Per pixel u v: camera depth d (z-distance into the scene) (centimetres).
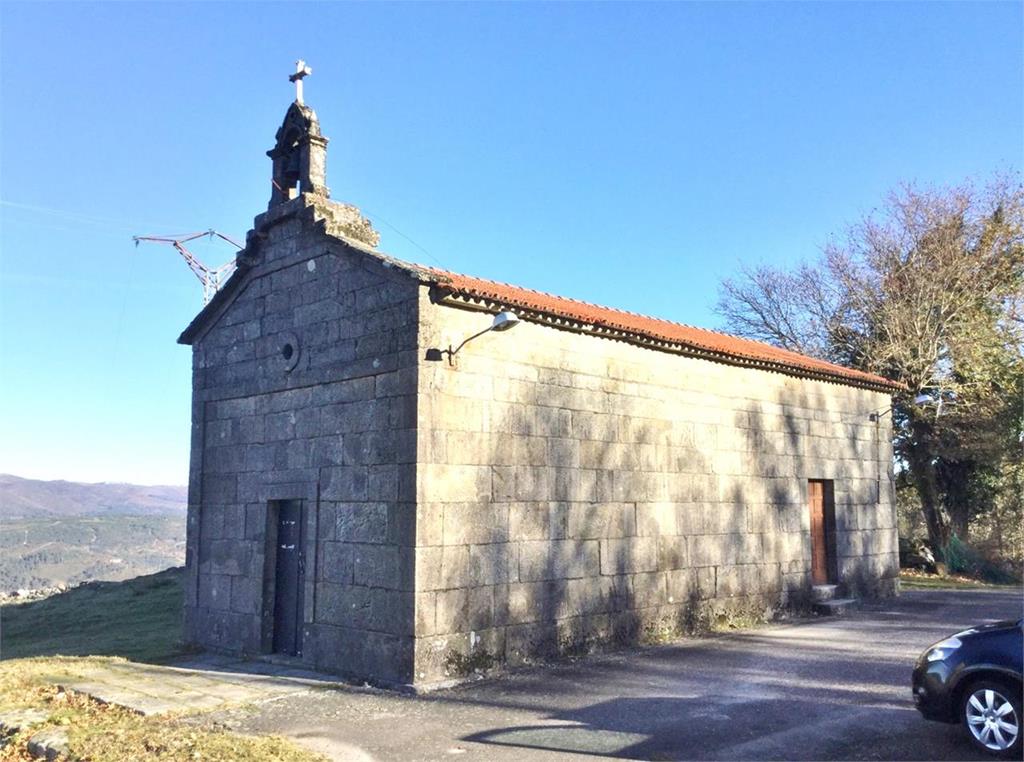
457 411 1020
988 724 658
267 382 1222
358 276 1088
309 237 1175
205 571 1310
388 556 992
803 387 1609
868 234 2908
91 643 1589
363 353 1065
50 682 1011
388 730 779
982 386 2536
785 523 1513
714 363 1414
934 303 2572
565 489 1138
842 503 1666
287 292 1210
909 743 701
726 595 1370
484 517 1034
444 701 891
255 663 1142
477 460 1034
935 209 2692
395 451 1002
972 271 2628
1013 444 2512
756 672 1014
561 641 1105
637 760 679
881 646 1178
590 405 1190
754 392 1491
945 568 2506
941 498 2742
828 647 1177
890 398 1864
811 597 1543
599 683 965
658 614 1251
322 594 1080
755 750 699
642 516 1247
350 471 1063
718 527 1376
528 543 1081
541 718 814
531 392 1111
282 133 1252
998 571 2508
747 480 1446
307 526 1120
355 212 1205
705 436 1378
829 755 680
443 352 1013
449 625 979
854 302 2820
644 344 1264
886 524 1773
